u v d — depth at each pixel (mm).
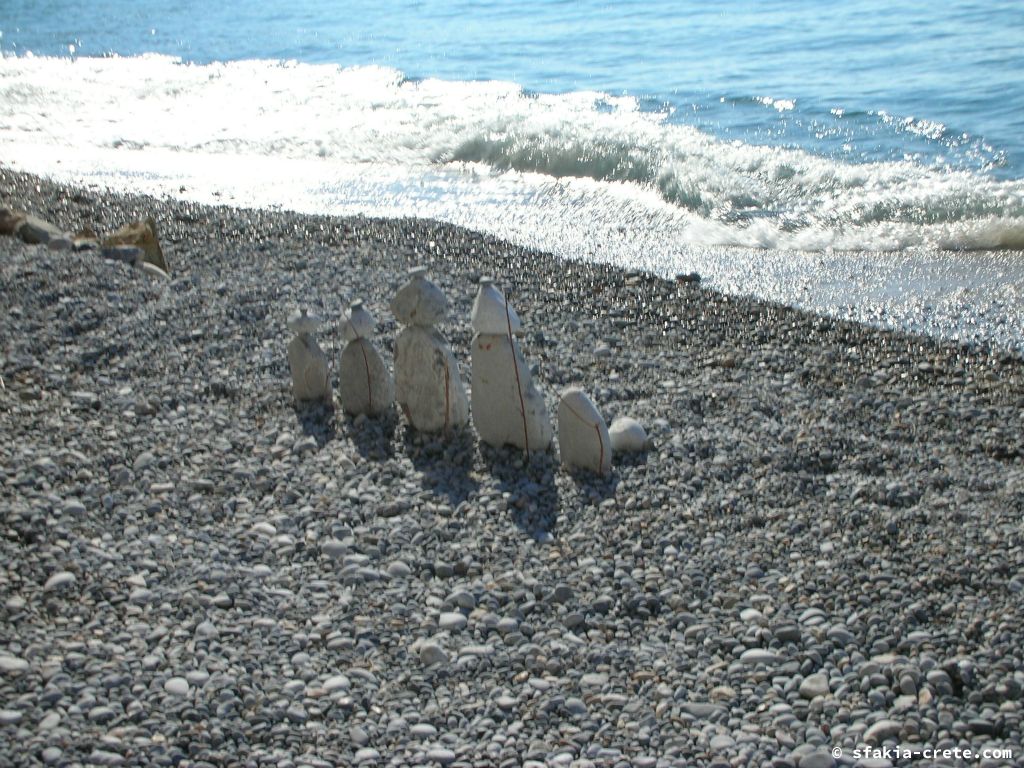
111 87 15703
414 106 13656
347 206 9914
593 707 5066
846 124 11656
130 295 7137
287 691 5074
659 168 10273
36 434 6031
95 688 5039
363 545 5566
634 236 8875
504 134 11625
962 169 9922
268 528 5613
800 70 14148
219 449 5992
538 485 5848
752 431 6246
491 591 5406
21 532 5527
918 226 8750
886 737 4980
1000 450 6242
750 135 11516
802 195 9539
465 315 7250
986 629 5266
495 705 5062
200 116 13742
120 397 6297
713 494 5828
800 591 5414
